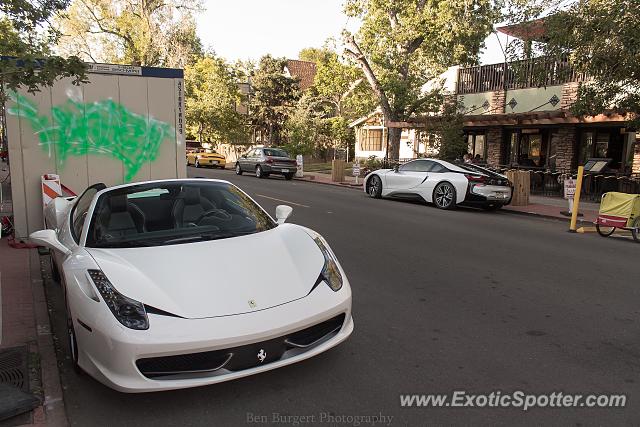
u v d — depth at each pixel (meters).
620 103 12.00
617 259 7.66
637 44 10.29
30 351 4.05
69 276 3.59
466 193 13.27
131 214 4.41
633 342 4.36
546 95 18.52
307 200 14.85
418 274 6.52
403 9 21.58
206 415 3.20
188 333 3.05
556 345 4.27
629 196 9.20
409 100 21.50
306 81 48.00
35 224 7.93
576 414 3.22
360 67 24.28
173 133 8.65
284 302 3.40
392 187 15.41
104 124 8.18
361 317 4.91
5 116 7.62
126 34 33.06
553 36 11.96
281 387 3.53
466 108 21.06
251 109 39.53
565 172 17.52
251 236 4.25
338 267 4.05
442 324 4.73
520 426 3.09
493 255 7.75
